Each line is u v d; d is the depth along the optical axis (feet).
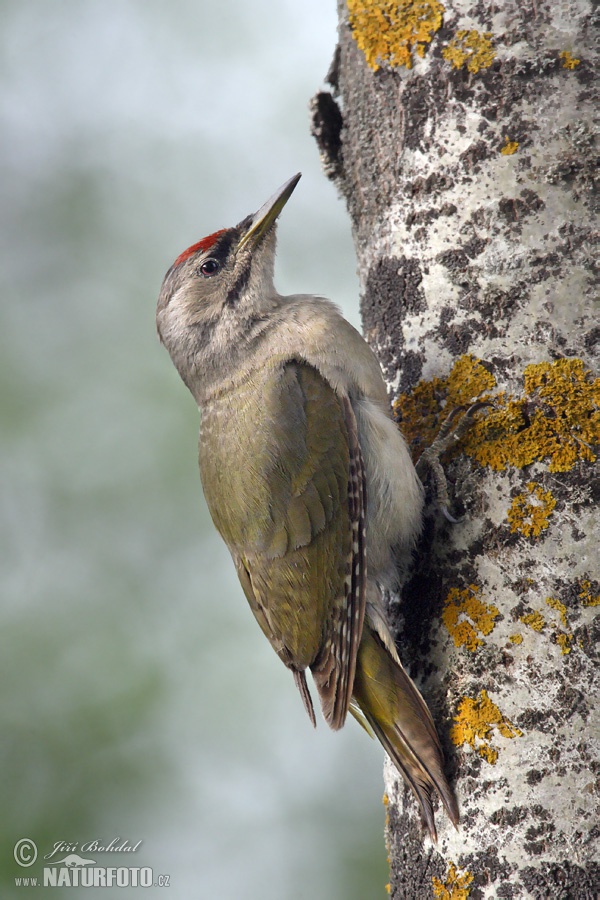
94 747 41.47
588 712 20.48
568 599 21.11
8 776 40.65
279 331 29.60
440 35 24.68
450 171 24.08
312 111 28.45
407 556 24.22
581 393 21.97
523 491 21.98
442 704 22.08
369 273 26.23
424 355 24.16
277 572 27.50
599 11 23.62
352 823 40.91
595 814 20.01
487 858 20.66
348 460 26.99
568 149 23.04
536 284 22.80
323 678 26.05
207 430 30.01
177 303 31.37
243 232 31.40
